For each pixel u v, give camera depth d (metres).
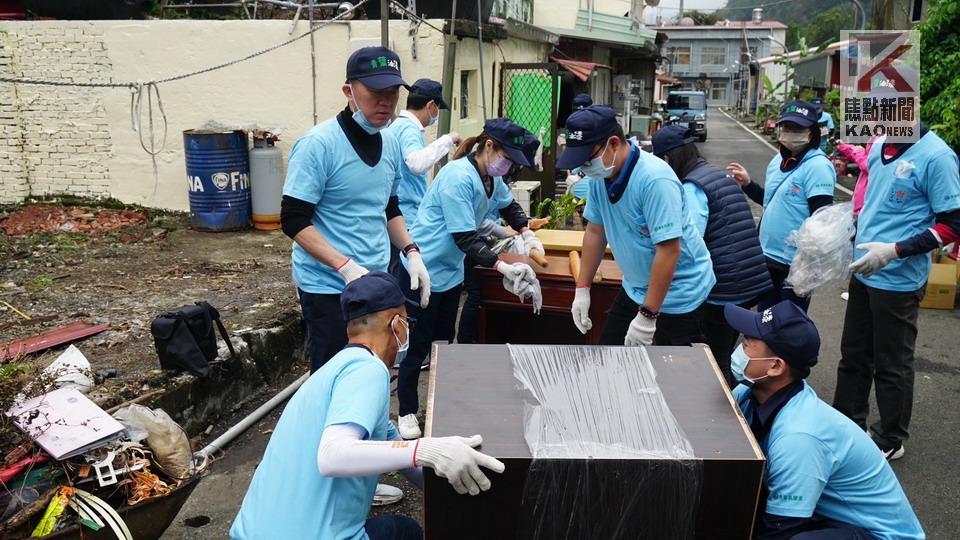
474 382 2.51
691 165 4.16
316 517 2.19
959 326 6.43
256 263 7.03
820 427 2.41
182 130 8.74
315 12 8.95
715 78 62.12
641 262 3.68
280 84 8.41
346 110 3.47
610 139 3.40
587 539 2.13
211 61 8.50
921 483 3.97
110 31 8.62
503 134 4.04
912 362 4.09
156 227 8.45
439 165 8.12
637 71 24.52
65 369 3.65
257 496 2.27
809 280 4.29
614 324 4.01
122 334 4.90
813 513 2.57
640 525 2.11
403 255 4.08
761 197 5.32
